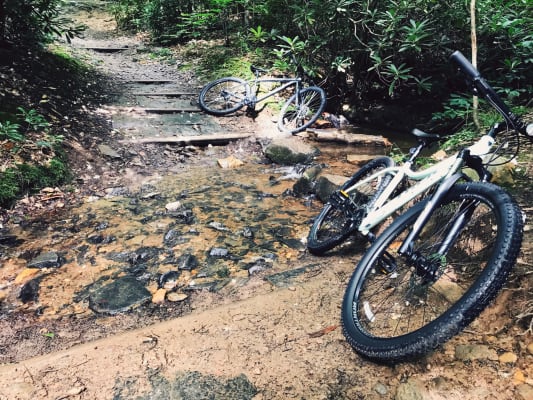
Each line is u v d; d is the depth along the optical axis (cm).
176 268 283
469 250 233
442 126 554
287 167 484
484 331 199
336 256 295
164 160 484
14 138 396
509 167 296
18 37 580
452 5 520
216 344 208
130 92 668
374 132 618
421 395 172
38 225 336
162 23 998
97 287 262
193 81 746
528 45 452
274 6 748
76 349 206
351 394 180
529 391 166
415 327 211
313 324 222
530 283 203
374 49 586
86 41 965
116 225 339
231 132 573
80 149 454
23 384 184
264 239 322
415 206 216
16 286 262
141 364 196
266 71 678
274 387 184
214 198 395
